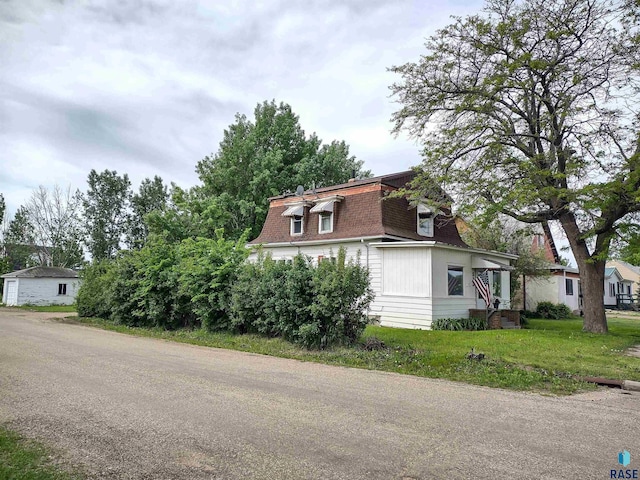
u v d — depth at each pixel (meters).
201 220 33.31
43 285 38.72
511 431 5.12
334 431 4.98
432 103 16.56
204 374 8.22
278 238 23.42
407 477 3.79
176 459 4.14
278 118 36.72
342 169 39.28
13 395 6.43
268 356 10.73
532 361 9.88
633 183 13.04
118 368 8.67
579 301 30.23
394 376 8.48
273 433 4.88
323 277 11.80
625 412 6.11
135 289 17.88
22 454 4.19
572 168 14.08
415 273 17.27
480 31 15.27
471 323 17.11
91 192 53.31
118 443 4.54
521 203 14.57
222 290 14.69
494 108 16.03
